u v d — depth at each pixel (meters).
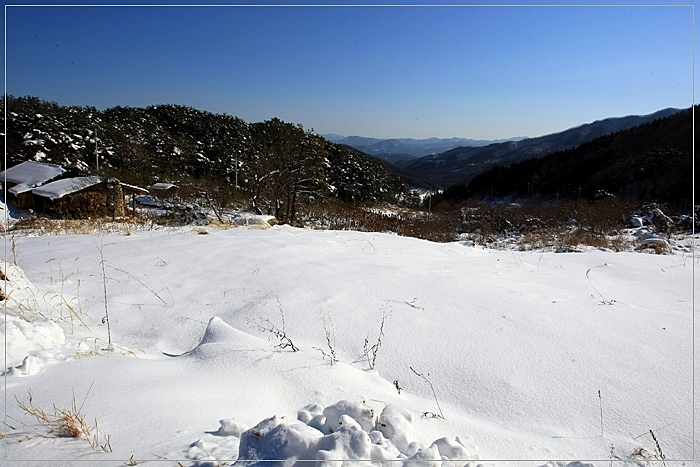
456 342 3.30
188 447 1.79
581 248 10.01
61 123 32.47
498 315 3.79
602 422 2.39
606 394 2.63
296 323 3.68
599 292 4.64
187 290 4.66
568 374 2.85
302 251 6.16
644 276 5.52
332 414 1.98
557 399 2.60
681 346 3.24
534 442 2.18
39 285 4.70
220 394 2.36
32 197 17.20
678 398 2.58
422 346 3.26
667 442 2.20
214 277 5.02
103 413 2.06
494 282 4.82
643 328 3.57
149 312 4.14
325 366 2.81
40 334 3.09
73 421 1.91
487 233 15.59
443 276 4.99
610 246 10.40
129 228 10.13
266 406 2.30
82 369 2.64
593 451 2.12
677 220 14.15
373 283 4.63
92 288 4.75
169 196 19.77
